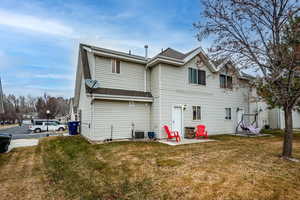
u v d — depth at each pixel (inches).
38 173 217.5
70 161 266.7
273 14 247.4
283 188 159.0
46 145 402.3
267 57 257.0
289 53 232.5
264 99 314.8
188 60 487.8
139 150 316.5
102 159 268.8
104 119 419.5
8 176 207.3
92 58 431.8
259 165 222.1
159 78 458.6
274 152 294.2
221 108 580.4
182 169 211.2
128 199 151.0
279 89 247.4
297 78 242.2
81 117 588.7
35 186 179.3
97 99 411.5
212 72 562.6
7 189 172.4
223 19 272.7
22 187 177.0
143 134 457.7
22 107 2618.1
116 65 455.8
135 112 466.6
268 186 162.9
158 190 163.6
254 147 339.6
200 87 533.3
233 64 293.9
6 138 336.8
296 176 186.5
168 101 468.8
